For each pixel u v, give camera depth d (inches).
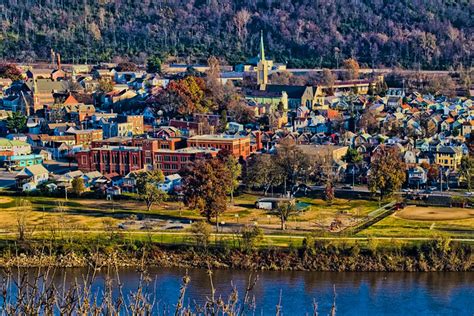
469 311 5103.3
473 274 5910.4
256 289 5521.7
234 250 6274.6
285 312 5014.8
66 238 6471.5
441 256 6102.4
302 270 6018.7
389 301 5295.3
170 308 4830.2
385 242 6358.3
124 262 6072.8
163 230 6835.6
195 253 6235.2
